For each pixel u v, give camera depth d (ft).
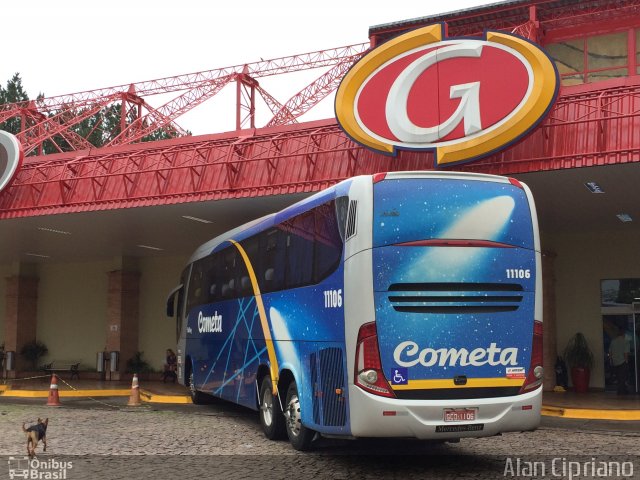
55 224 75.00
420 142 51.39
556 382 69.82
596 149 46.93
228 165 61.00
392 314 29.73
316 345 33.86
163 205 64.49
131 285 97.76
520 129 47.50
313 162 58.54
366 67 53.88
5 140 71.05
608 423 48.01
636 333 69.67
